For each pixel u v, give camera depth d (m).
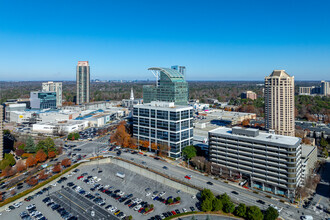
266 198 188.38
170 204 187.00
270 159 198.50
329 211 172.38
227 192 195.62
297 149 195.38
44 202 191.88
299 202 183.62
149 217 171.00
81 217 171.75
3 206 182.25
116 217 171.75
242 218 167.00
